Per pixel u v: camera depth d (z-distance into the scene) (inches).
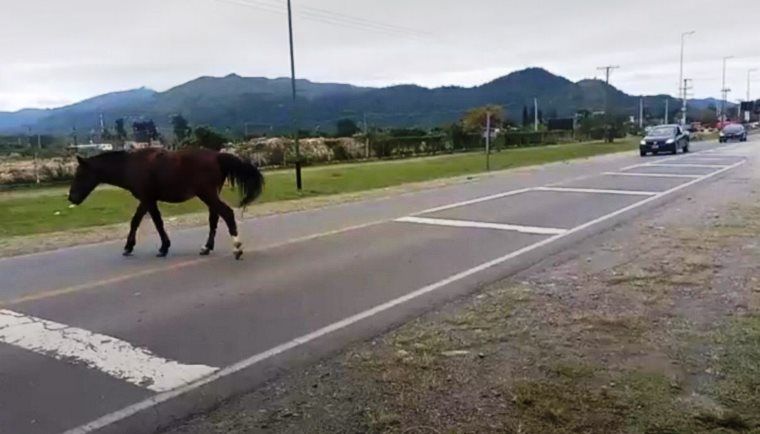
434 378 174.7
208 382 176.1
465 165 1034.7
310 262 320.2
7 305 248.2
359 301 251.1
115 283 281.3
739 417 148.4
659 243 355.9
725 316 222.8
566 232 397.1
